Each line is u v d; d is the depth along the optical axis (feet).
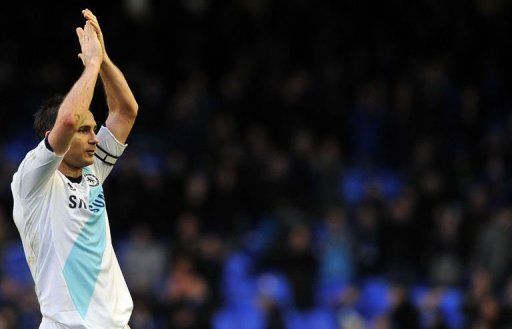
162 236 185.47
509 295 167.53
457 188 198.49
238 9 224.33
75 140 68.44
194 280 168.76
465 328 168.45
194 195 186.60
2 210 187.62
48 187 68.23
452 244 185.98
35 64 222.07
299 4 227.61
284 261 179.11
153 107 209.67
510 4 238.07
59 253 67.97
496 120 230.27
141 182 187.21
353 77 223.51
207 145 199.21
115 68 73.92
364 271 184.34
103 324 67.87
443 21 234.38
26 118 218.79
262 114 209.05
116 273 69.82
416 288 183.73
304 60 225.76
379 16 233.14
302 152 196.95
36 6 224.12
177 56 219.00
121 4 221.66
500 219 183.32
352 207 198.90
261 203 192.13
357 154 216.33
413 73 224.74
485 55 233.76
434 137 211.82
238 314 174.91
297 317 174.70
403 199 188.34
